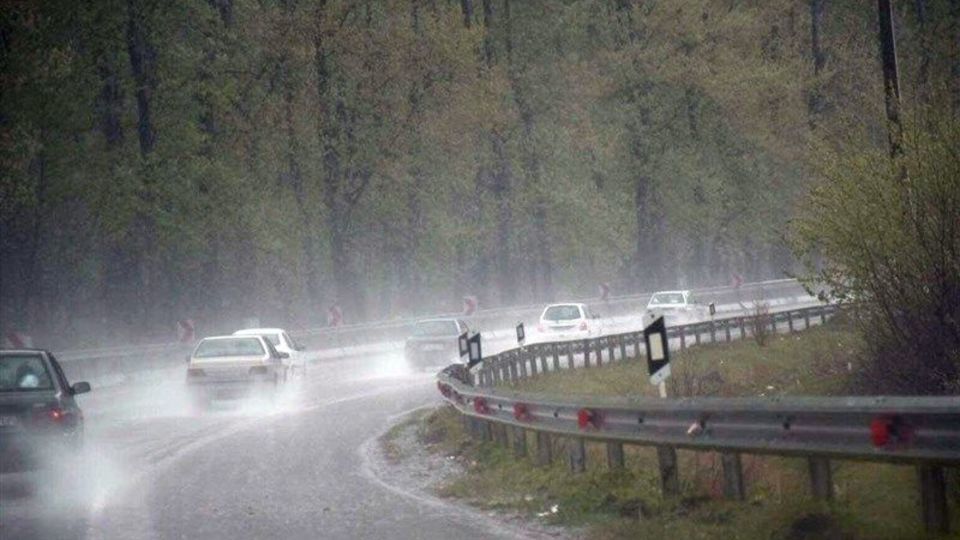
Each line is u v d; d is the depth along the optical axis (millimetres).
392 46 123688
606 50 146625
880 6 47719
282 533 25484
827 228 39000
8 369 33094
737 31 150250
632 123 144375
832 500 23266
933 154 36594
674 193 149250
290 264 127250
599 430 29375
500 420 36312
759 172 146375
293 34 118000
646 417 27484
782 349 73625
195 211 108250
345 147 122188
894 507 23188
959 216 36188
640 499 26812
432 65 124812
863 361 41375
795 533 22047
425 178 133250
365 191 130500
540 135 139875
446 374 48938
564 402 30719
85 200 110812
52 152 106562
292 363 65125
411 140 124938
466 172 135000
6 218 107875
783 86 141375
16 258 112625
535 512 27328
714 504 25141
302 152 122500
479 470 35000
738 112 142750
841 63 131625
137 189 104188
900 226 37250
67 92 103562
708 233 156375
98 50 106062
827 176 39812
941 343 36625
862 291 39000
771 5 154000
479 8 150250
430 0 136375
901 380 37594
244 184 114688
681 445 26000
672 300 107500
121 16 106125
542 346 69062
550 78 141000
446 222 137750
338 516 27609
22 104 100375
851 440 21922
